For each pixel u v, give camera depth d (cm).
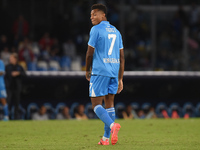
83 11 7219
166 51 6862
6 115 4091
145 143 1981
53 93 4897
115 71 1856
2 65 4047
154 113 5031
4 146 1856
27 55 5656
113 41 1855
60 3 7269
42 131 2620
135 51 6794
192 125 3048
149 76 5009
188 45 6744
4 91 4053
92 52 1822
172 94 5075
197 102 5125
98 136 2330
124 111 4969
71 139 2167
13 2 7131
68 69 5862
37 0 7194
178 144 1942
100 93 1817
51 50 6334
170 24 7550
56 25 6994
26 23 6706
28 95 4847
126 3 7381
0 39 6116
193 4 7438
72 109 4906
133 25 7169
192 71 5691
